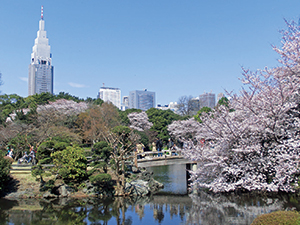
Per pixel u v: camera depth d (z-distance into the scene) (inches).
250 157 745.0
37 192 849.5
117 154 1015.6
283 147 681.0
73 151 895.7
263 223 385.4
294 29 681.0
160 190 1011.3
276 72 727.1
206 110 2170.3
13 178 909.2
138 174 1052.5
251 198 742.5
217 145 792.3
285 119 705.0
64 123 1875.0
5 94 2630.4
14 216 659.4
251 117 735.1
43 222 615.5
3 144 1296.8
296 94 722.8
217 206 710.5
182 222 604.7
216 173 792.9
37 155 995.9
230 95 767.7
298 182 690.8
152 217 655.1
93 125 1702.8
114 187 906.7
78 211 708.7
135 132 1845.5
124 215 674.8
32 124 1557.6
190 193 952.9
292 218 375.2
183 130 2062.0
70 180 910.4
